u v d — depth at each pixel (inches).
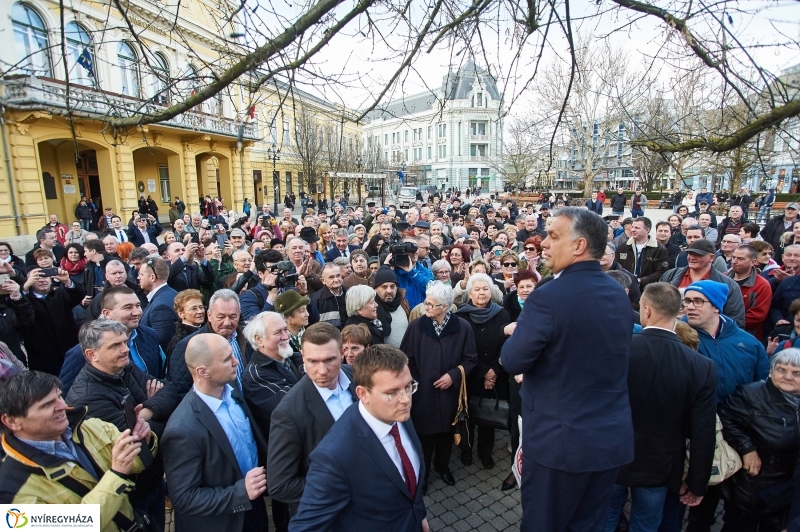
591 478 76.7
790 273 177.0
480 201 789.2
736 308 148.9
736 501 103.0
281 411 89.8
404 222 306.8
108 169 731.4
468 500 137.6
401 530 74.2
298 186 1418.6
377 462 72.7
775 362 98.6
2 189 558.3
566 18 85.3
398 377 72.3
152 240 490.6
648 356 95.0
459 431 141.4
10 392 70.7
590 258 78.4
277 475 87.0
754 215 675.4
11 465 71.6
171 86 87.7
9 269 151.8
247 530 99.7
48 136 601.6
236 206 1079.6
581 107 642.8
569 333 74.2
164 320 155.0
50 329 166.6
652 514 99.3
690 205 711.1
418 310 167.3
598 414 75.1
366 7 82.3
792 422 96.2
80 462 79.5
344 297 177.2
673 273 179.5
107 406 94.3
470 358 139.8
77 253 241.0
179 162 872.9
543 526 78.2
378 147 1579.7
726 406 104.7
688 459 97.3
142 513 88.7
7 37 414.9
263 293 162.6
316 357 89.8
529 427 80.7
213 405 94.5
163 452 88.6
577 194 1254.3
